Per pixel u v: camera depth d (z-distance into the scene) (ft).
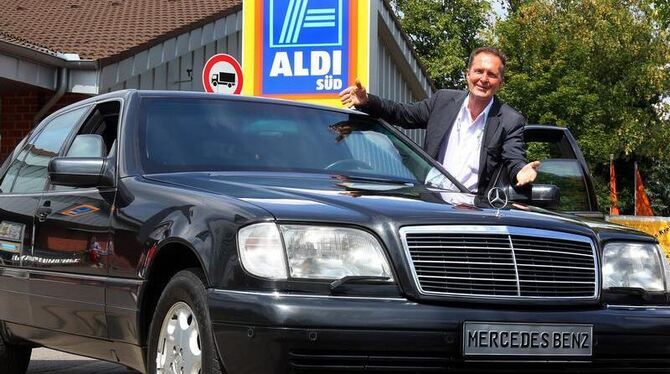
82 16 57.57
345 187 16.58
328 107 20.76
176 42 53.62
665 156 151.23
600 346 15.35
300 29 42.91
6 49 44.16
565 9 145.69
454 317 14.28
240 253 14.20
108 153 19.03
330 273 14.19
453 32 177.06
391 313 13.94
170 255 15.93
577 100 136.98
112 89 52.34
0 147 51.01
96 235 17.58
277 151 18.66
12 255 20.34
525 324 14.75
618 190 181.06
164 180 17.11
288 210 14.52
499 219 15.29
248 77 43.29
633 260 16.53
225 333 13.98
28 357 22.29
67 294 18.31
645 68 144.97
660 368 16.06
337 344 13.70
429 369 14.24
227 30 57.16
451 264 14.69
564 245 15.71
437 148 21.99
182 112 18.90
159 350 15.58
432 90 82.43
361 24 42.34
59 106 50.93
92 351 18.34
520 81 137.08
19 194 20.97
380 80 63.82
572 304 15.44
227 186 16.06
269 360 13.62
